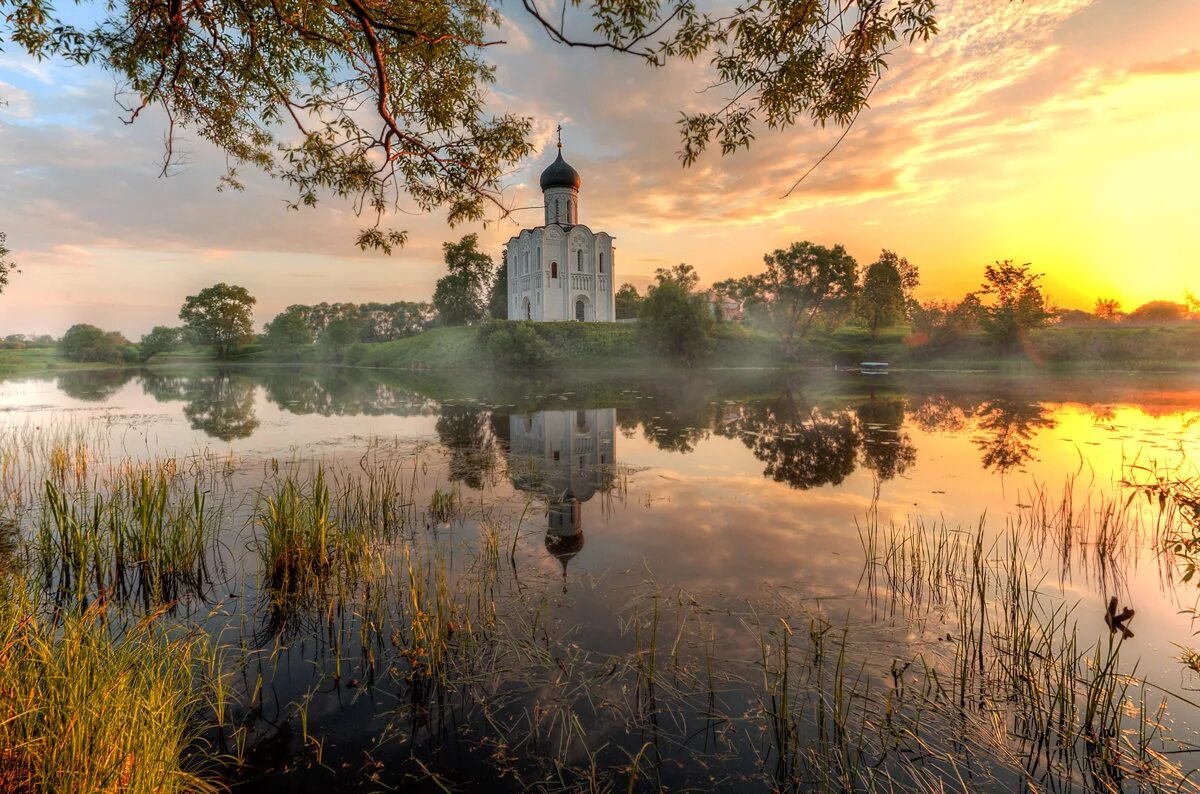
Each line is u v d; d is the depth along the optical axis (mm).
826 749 3564
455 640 4852
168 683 3574
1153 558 6594
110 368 57688
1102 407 20219
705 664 4469
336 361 69125
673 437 14984
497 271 73250
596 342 48156
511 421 18156
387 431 16219
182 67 5438
